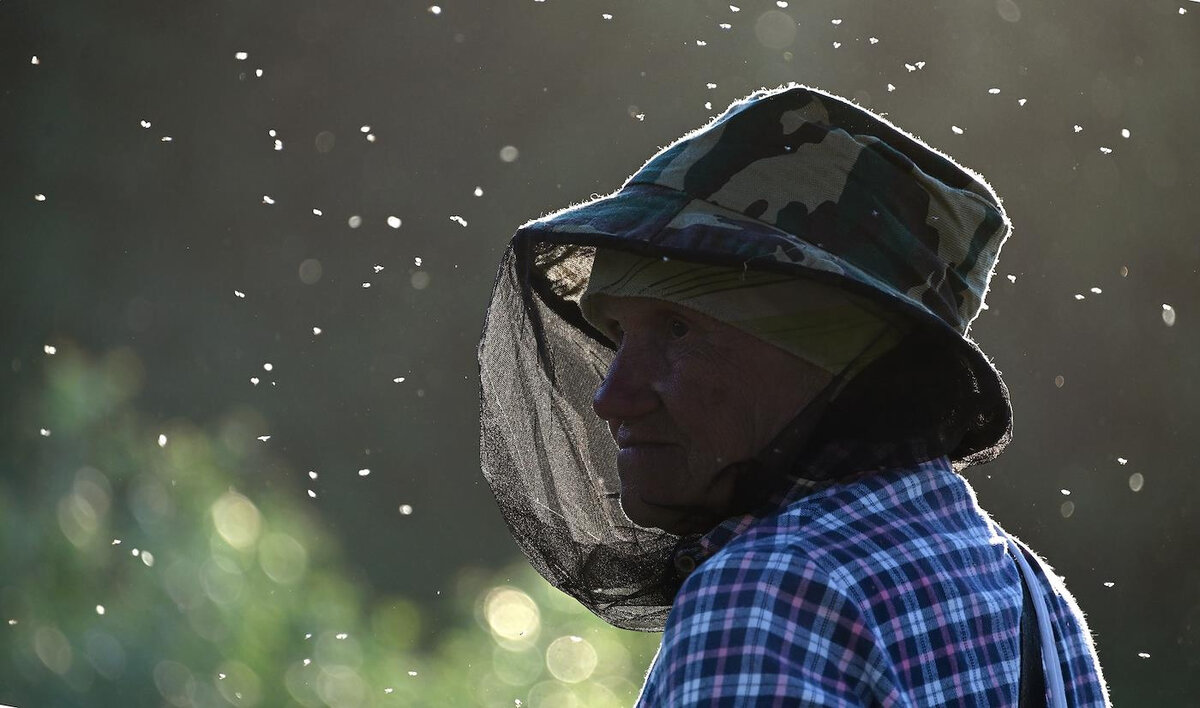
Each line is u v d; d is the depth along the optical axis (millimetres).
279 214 40656
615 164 40312
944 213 3406
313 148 40938
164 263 39625
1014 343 36719
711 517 3395
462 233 41156
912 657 2969
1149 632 32094
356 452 39000
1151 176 37312
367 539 37594
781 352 3289
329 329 40188
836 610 2904
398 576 37031
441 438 39375
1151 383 36844
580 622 16391
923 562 3115
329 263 40500
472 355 40281
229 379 39062
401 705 14836
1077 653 3625
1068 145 37188
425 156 41406
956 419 3402
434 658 16484
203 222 40250
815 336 3266
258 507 17391
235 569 15266
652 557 4273
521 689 15328
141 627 14852
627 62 40125
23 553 15289
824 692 2807
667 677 2902
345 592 16609
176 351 38906
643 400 3383
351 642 15242
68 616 14914
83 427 17031
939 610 3064
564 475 4379
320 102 41219
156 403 38000
